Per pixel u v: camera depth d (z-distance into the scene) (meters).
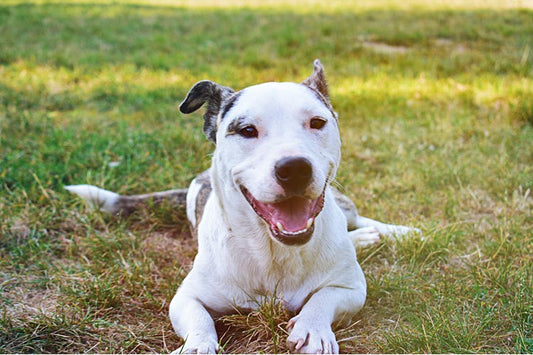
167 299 1.06
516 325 0.94
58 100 2.13
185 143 1.71
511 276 1.07
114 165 1.52
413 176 1.54
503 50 2.99
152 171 1.54
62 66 2.65
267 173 0.83
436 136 1.83
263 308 0.94
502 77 2.47
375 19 4.00
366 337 0.95
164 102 2.20
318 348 0.85
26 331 0.94
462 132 1.85
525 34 3.34
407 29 3.52
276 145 0.85
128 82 2.45
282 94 0.90
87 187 1.34
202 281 0.98
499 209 1.38
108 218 1.34
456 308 0.99
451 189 1.45
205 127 1.01
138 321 1.01
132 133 1.75
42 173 1.43
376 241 1.21
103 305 1.03
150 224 1.35
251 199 0.89
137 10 4.59
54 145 1.63
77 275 1.11
